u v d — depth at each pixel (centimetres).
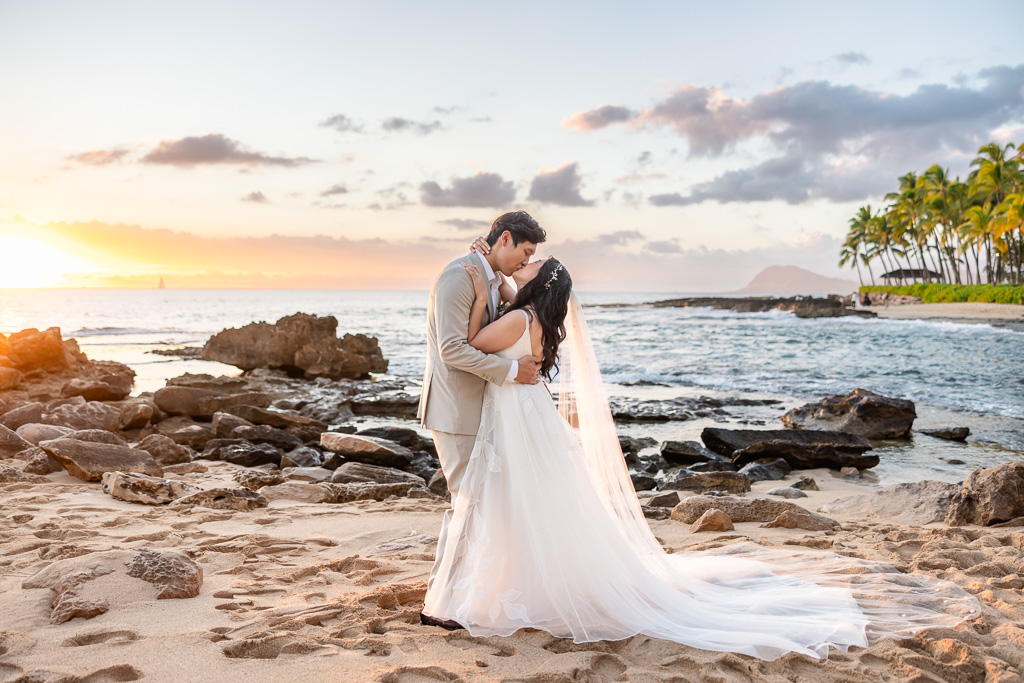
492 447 322
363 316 7131
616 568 316
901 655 276
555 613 302
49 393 1414
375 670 249
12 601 305
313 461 906
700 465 905
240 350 2348
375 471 728
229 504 531
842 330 4025
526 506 313
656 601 317
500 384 322
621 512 359
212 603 318
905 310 5719
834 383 1820
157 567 332
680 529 507
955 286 6431
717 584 361
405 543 433
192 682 235
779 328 4409
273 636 272
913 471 883
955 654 279
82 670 239
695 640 290
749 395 1667
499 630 297
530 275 343
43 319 5791
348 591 346
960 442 1081
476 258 330
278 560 399
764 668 269
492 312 337
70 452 610
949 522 502
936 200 6525
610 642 292
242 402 1281
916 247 8106
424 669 251
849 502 605
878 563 398
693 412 1397
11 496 522
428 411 337
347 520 508
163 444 794
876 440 1105
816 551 430
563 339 343
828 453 902
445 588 312
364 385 1969
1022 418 1275
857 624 304
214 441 912
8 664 244
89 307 9456
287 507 551
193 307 9831
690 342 3397
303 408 1452
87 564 328
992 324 4044
